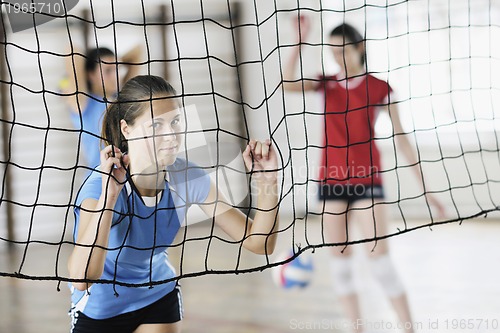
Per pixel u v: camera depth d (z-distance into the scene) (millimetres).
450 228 9570
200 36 10844
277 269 5836
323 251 8320
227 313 5887
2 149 10188
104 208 2758
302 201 10633
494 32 10133
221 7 10867
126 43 10477
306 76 10609
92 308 3158
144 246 3055
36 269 8125
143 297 3201
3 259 8859
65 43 10188
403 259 7797
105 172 2764
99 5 10312
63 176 10375
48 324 5812
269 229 3105
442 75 10477
